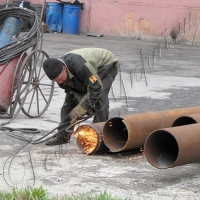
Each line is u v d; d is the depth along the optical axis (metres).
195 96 17.95
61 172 9.37
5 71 13.78
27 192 7.86
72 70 10.26
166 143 9.35
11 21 15.00
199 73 23.58
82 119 11.40
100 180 9.01
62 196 8.04
